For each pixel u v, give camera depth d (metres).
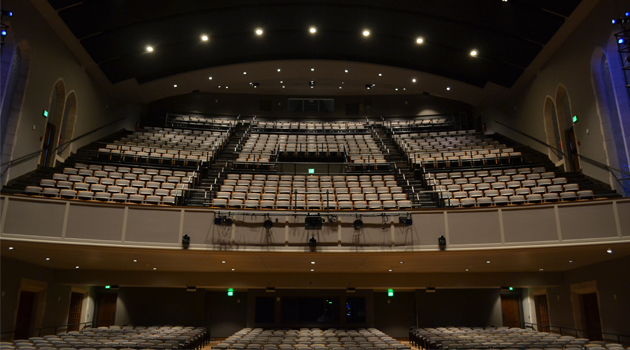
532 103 18.31
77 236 10.41
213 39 18.39
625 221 10.19
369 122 24.94
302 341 11.17
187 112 24.92
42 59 13.85
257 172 17.34
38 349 8.40
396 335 18.20
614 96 13.02
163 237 10.94
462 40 17.30
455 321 17.81
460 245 10.99
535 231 10.73
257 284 15.89
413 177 17.09
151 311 17.73
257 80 21.92
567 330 15.88
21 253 11.65
